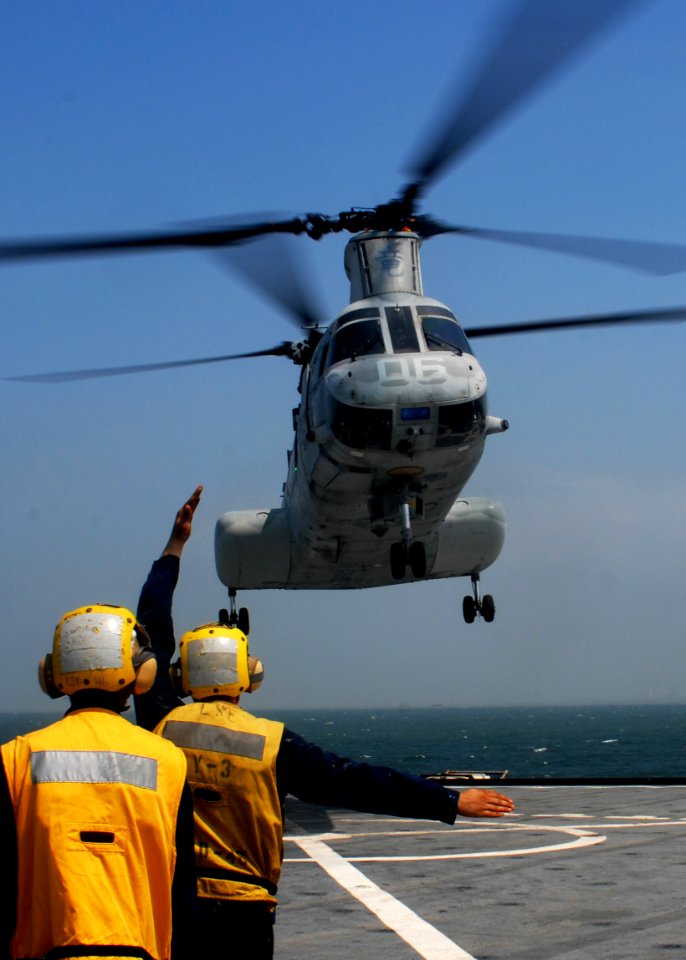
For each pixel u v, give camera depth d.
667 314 14.59
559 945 5.66
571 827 10.86
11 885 3.03
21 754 3.16
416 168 14.39
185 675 4.23
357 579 18.56
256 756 3.98
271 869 4.01
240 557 18.22
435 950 5.58
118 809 3.09
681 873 7.84
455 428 13.45
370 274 14.96
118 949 2.95
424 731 162.38
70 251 11.68
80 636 3.36
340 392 13.52
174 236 12.47
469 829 10.91
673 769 55.22
